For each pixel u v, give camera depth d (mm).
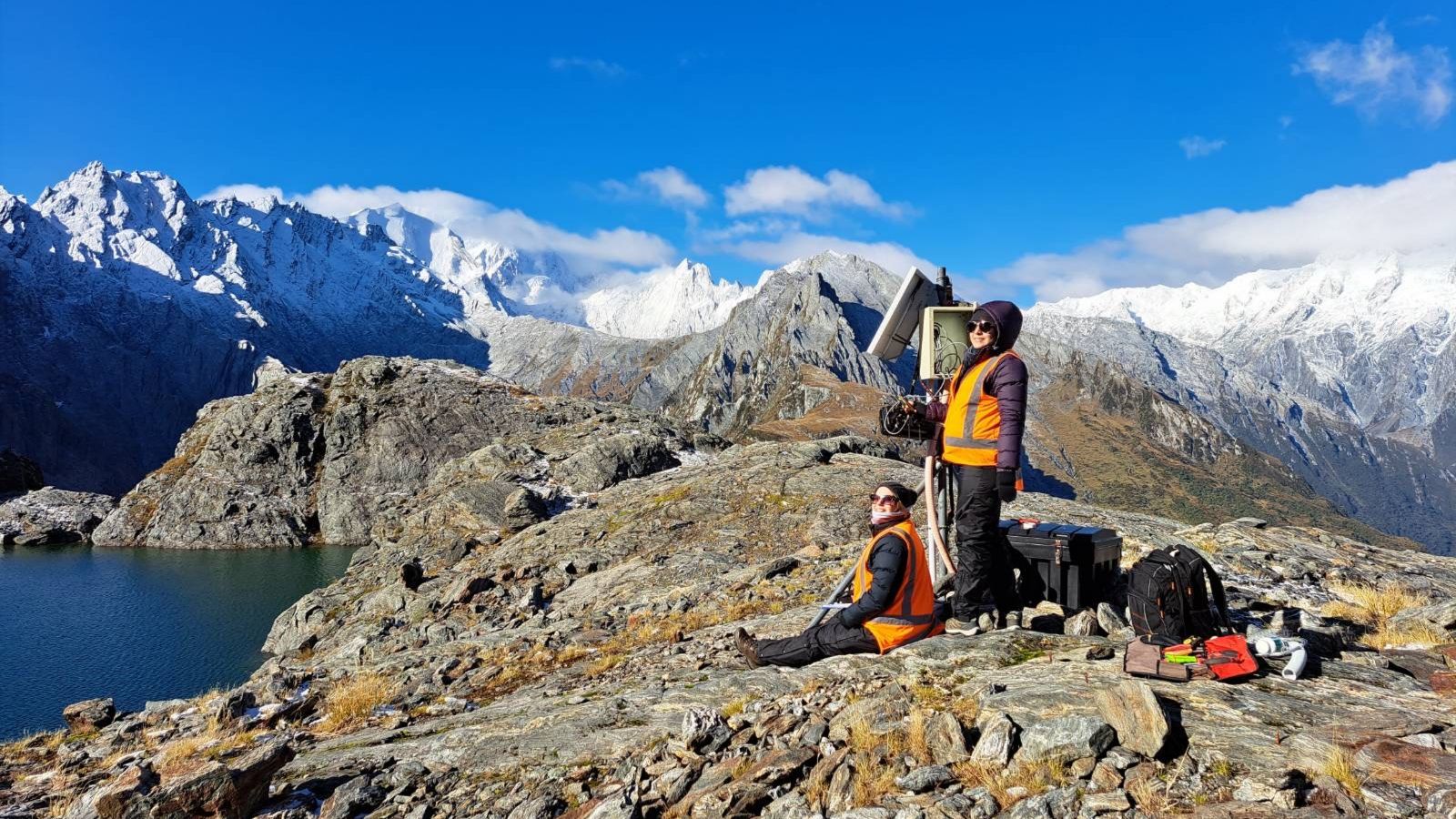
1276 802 3867
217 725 10211
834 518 20812
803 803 4680
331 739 8961
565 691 9297
